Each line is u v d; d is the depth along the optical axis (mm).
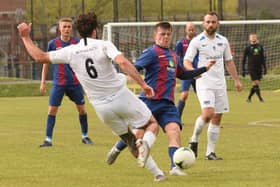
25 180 22734
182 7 122000
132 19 120938
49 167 25625
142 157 20578
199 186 20969
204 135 36938
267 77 81438
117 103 20766
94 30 20750
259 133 37906
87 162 26922
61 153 29812
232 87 82750
